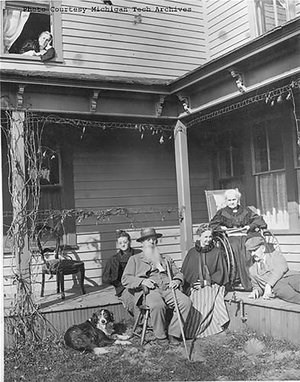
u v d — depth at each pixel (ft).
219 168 24.94
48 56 21.90
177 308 14.70
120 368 13.01
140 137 24.30
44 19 22.86
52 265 17.95
